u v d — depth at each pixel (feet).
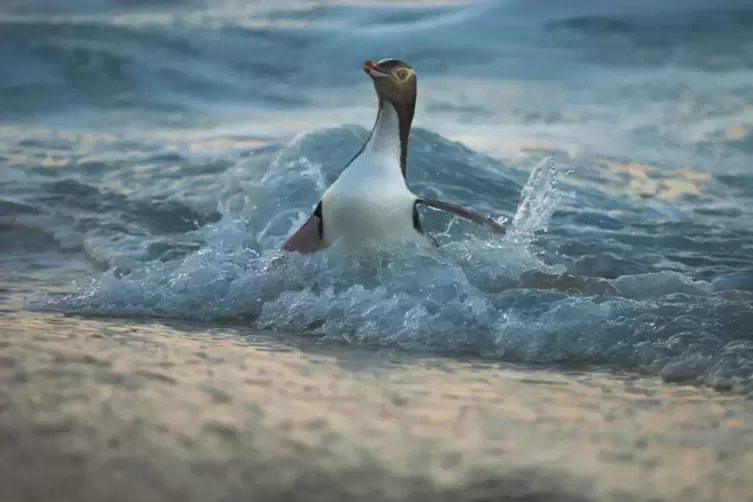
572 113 80.23
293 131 73.56
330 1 126.93
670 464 18.76
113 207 49.49
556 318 29.76
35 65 97.66
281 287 33.37
